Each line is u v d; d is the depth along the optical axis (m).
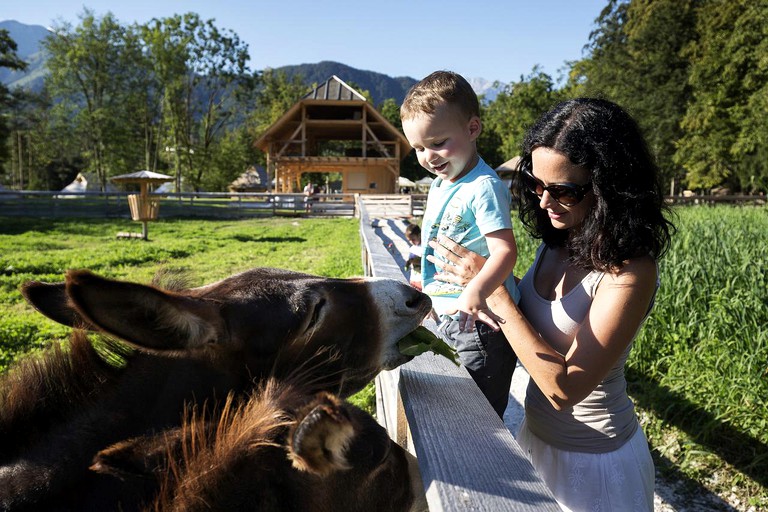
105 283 1.20
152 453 1.36
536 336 1.80
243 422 1.34
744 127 31.92
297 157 35.28
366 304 1.81
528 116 61.12
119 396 1.51
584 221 1.83
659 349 5.09
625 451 1.95
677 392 4.48
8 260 11.40
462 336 2.38
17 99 47.06
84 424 1.46
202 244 15.55
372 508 1.52
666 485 3.66
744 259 5.70
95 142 55.34
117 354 1.64
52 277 9.98
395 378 2.42
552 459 2.04
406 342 1.91
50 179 81.88
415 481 1.76
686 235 7.00
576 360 1.71
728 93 33.25
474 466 1.34
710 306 5.11
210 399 1.52
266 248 14.80
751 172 33.62
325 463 1.02
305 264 11.45
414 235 8.70
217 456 1.30
